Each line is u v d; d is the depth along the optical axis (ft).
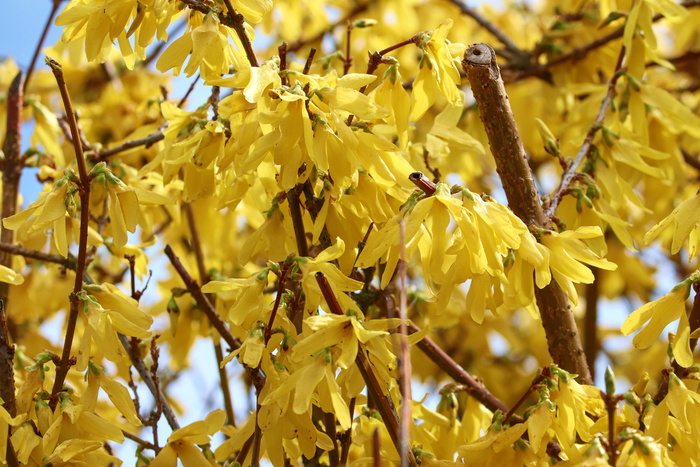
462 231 2.46
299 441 2.54
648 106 3.18
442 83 2.65
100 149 3.25
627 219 3.44
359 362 2.46
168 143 2.80
